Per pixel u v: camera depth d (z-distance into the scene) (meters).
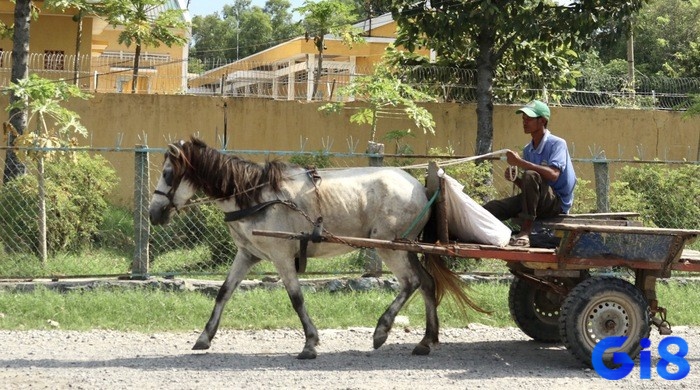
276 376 8.12
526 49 17.09
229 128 16.72
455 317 11.05
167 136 16.56
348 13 19.28
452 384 7.95
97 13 19.16
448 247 8.81
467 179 12.86
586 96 19.12
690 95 17.84
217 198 9.01
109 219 14.33
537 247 9.10
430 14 15.93
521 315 9.91
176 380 7.86
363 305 11.18
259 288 11.54
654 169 14.12
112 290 11.26
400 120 17.09
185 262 12.49
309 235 8.84
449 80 17.22
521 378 8.24
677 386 7.98
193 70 30.42
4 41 21.19
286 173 9.10
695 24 31.66
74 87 13.35
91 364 8.42
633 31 16.31
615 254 8.73
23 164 12.82
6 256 12.33
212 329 9.27
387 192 9.17
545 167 9.01
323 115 16.94
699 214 13.89
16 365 8.29
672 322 11.25
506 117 17.47
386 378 8.14
